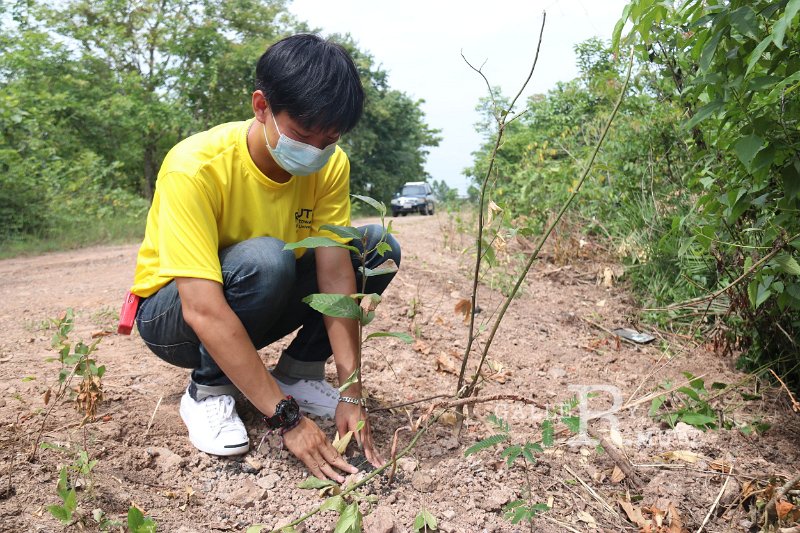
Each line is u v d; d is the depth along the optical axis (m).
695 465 2.25
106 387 2.54
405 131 31.67
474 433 2.38
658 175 4.80
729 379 3.19
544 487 2.08
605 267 5.00
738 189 2.50
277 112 1.78
